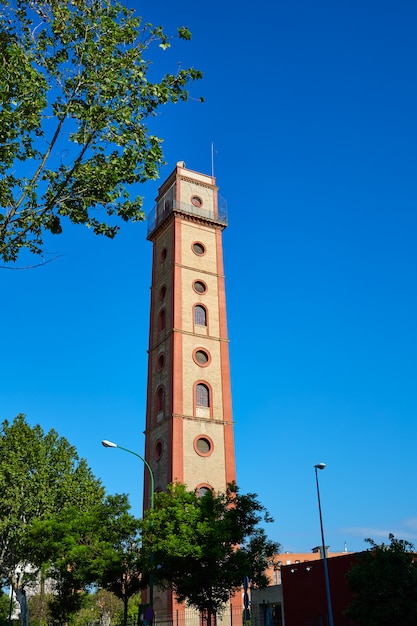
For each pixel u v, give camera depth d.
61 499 53.56
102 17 17.12
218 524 33.09
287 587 43.03
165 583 43.44
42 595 56.09
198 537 31.89
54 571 42.50
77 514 41.72
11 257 18.80
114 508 37.09
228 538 32.31
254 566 33.88
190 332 54.56
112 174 18.03
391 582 26.97
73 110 17.22
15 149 17.25
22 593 51.12
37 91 16.89
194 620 43.38
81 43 17.23
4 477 52.69
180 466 48.41
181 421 50.22
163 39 18.14
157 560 31.81
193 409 51.34
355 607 27.73
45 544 38.88
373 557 28.52
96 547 34.38
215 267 59.47
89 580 34.41
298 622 41.00
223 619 45.00
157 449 51.44
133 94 17.94
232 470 50.62
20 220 17.77
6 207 17.50
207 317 56.22
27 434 55.81
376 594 26.88
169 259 58.72
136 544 35.53
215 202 62.78
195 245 59.47
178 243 58.28
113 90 17.27
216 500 35.28
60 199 18.09
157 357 55.91
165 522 32.78
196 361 53.72
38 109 16.81
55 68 17.28
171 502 34.88
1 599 83.81
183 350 53.38
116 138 17.84
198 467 49.22
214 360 54.69
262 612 47.72
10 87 16.70
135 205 19.02
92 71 17.31
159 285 59.72
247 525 36.00
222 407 52.94
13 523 51.06
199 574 31.16
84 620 71.25
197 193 61.91
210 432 51.22
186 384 52.06
